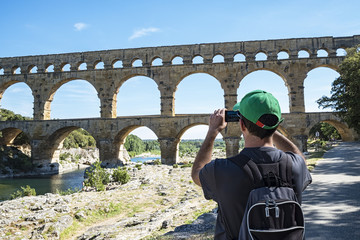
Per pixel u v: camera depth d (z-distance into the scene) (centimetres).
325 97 4728
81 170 7250
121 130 6106
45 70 6569
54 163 6719
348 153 3575
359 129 4262
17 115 8744
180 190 3133
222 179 254
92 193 3005
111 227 1800
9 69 6669
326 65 5791
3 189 4281
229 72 5938
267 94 279
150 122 6009
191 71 6050
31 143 6288
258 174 246
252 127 275
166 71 6122
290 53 5850
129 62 6300
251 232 226
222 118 307
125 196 2850
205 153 295
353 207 1074
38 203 2388
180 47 6156
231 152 5719
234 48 6009
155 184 3603
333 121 6169
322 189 1457
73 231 1930
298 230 228
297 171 258
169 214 1845
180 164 5984
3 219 1962
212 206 1928
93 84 6309
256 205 229
